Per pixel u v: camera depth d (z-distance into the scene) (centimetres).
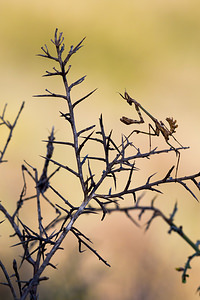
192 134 1349
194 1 2177
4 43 1923
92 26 2050
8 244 594
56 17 2097
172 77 1839
